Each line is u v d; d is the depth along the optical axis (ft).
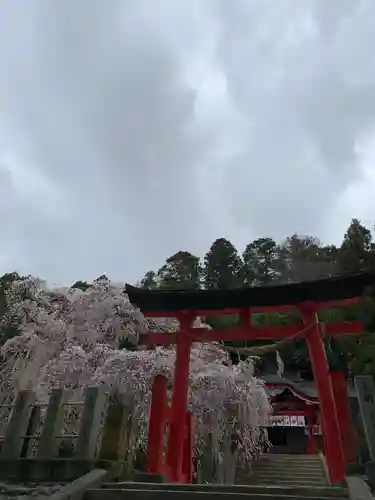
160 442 33.40
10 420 26.45
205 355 55.98
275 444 113.29
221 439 53.01
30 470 24.03
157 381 35.94
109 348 46.29
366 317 102.01
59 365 43.04
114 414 26.27
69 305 51.72
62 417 26.76
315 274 185.78
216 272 186.39
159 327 56.34
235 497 19.29
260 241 230.68
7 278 79.46
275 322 126.00
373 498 18.72
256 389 59.16
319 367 35.22
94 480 21.71
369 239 156.04
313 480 65.16
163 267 181.06
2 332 61.77
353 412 29.58
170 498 19.77
